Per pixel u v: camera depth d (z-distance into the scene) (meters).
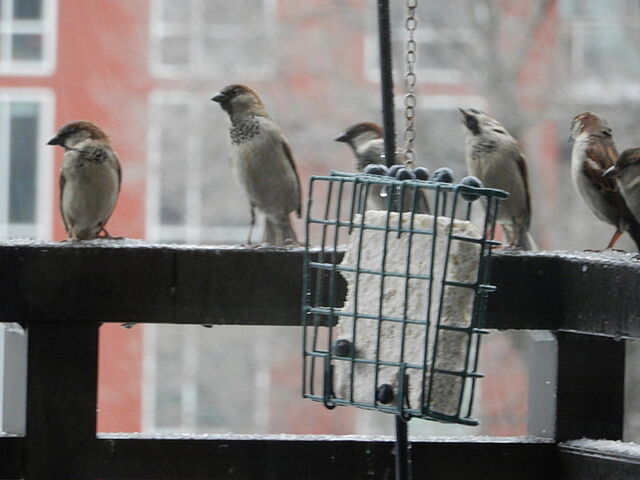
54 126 17.88
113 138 18.23
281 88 18.42
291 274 6.04
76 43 17.98
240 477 6.05
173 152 18.42
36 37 17.94
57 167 17.69
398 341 5.51
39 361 5.91
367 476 6.09
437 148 18.06
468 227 5.43
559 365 6.25
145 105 18.28
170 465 6.00
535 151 17.88
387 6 5.97
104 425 17.77
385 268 5.57
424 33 18.48
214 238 18.53
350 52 18.56
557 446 6.22
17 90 17.83
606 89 17.98
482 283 5.50
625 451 5.94
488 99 17.56
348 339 5.67
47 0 18.00
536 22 17.58
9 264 5.90
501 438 6.31
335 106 18.34
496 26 17.56
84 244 5.98
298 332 18.73
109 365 17.83
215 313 6.01
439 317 5.34
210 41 18.53
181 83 18.38
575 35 18.62
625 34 18.38
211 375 18.58
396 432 5.64
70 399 5.91
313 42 18.58
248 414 18.73
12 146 17.70
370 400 5.53
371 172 5.89
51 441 5.90
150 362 18.20
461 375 5.35
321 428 18.75
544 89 17.73
